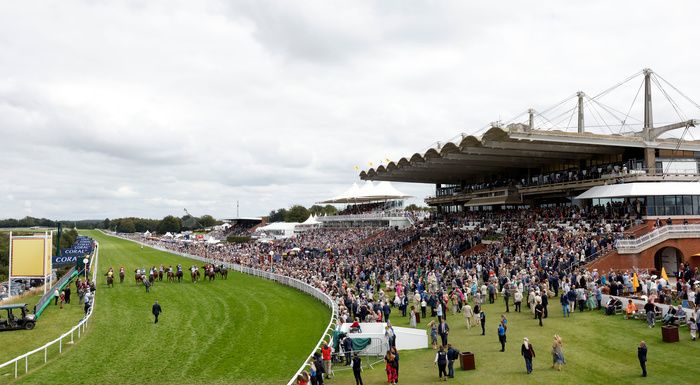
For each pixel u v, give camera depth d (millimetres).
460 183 94688
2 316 36844
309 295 45688
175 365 25109
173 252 101812
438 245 61000
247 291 48906
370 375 22781
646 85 55844
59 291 44656
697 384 19000
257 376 23406
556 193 66188
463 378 21234
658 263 47031
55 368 24438
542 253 42719
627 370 21000
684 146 56625
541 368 21938
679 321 26219
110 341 29703
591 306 31828
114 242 153500
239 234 150500
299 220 185000
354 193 110438
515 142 54812
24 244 49281
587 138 53000
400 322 32312
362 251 71500
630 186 51312
